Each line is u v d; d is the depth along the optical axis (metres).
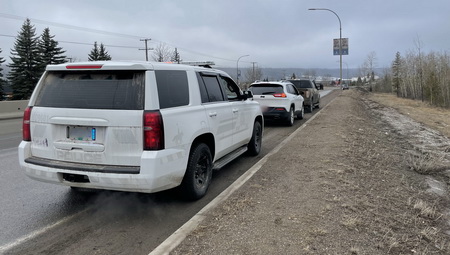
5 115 20.98
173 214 4.46
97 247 3.59
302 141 8.84
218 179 5.99
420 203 4.94
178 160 4.25
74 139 4.12
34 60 57.84
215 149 5.38
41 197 5.16
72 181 4.10
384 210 4.52
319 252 3.21
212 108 5.27
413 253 3.49
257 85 13.01
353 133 10.42
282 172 5.90
